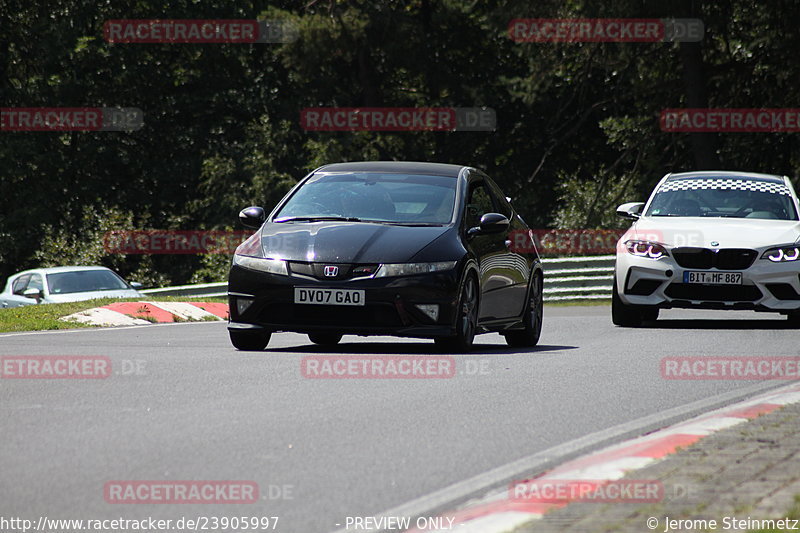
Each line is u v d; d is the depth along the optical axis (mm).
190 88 171000
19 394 29453
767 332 51812
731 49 137625
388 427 25047
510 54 177375
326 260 38969
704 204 57281
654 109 145000
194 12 165625
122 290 82812
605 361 38750
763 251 52812
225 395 29453
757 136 141125
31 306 62438
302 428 24766
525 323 45906
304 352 40250
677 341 47188
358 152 162375
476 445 23125
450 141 177500
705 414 26719
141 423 25188
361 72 171750
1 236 154375
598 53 141750
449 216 41406
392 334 38688
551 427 25359
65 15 164000
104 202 160250
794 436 22547
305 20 159375
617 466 19750
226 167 157250
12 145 157125
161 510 17719
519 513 16438
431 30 172625
